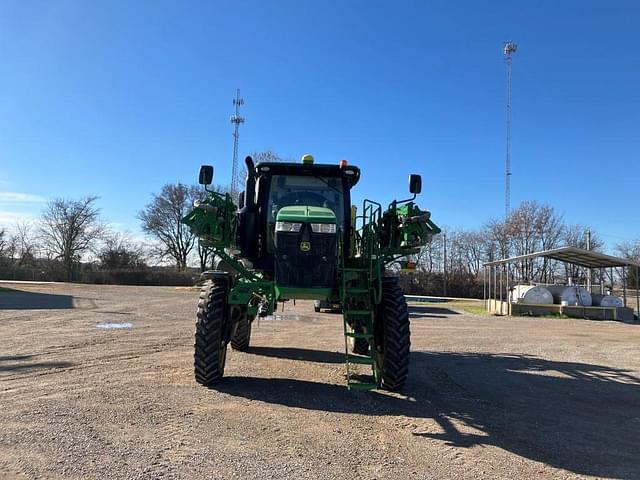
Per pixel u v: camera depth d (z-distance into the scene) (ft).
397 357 21.63
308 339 38.27
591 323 65.92
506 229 157.79
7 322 44.29
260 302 24.61
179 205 201.87
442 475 13.15
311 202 24.56
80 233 193.47
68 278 177.68
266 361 28.35
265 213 24.52
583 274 131.23
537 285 82.02
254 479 12.37
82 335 36.70
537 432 17.25
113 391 20.27
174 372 24.22
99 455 13.52
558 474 13.55
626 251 153.48
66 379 22.24
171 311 59.72
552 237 153.17
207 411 17.99
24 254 193.88
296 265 20.66
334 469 13.23
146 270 187.83
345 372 25.73
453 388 23.68
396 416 18.51
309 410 18.74
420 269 163.84
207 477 12.39
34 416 16.70
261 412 18.17
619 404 21.70
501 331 51.26
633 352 37.68
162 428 15.94
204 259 198.80
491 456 14.73
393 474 13.08
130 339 34.96
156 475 12.39
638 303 77.10
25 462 12.88
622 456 15.14
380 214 24.26
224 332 22.91
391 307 22.16
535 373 28.48
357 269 21.30
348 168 24.49
